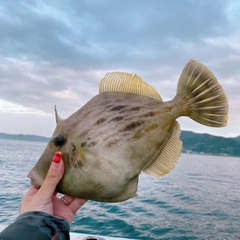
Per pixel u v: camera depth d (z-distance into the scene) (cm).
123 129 28
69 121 28
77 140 27
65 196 30
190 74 31
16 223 23
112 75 30
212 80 31
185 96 31
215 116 30
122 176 27
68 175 27
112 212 157
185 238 119
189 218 155
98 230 123
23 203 27
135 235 119
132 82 30
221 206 195
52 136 28
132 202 190
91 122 28
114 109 28
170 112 30
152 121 29
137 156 28
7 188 212
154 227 132
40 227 23
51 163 27
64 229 24
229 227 140
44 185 26
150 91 31
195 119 31
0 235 22
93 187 27
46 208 26
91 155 27
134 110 29
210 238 121
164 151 30
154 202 194
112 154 27
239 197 239
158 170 30
